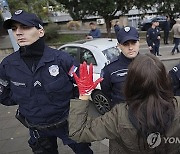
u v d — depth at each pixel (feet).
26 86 7.93
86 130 5.45
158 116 4.80
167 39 48.98
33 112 8.15
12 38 16.24
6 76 8.27
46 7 34.94
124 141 5.13
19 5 28.94
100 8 50.78
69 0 51.83
